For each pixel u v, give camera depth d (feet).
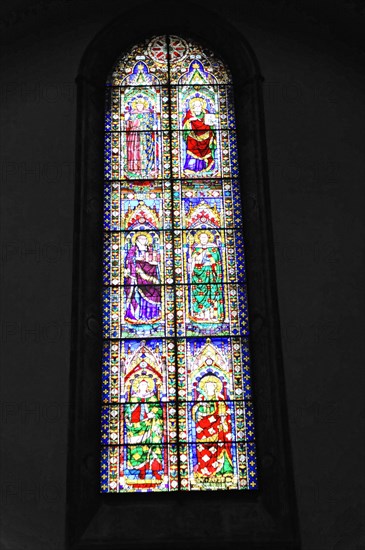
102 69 35.70
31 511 27.22
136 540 26.86
